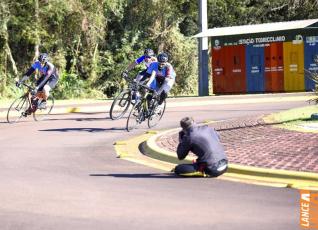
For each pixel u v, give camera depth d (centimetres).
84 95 5025
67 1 4588
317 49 4312
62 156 1819
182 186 1362
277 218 1064
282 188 1339
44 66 2744
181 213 1105
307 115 2411
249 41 4591
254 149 1767
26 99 2767
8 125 2630
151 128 2473
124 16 5344
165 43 5419
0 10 4344
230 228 1000
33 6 4575
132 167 1633
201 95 4644
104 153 1883
